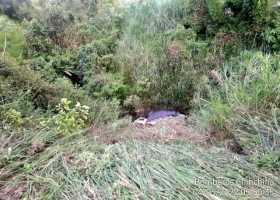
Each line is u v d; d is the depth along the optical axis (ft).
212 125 11.26
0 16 17.65
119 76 14.90
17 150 9.26
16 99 11.21
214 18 15.85
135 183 8.35
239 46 15.19
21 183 8.46
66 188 8.30
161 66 14.82
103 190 8.16
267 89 11.53
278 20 15.03
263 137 10.05
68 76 15.57
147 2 18.31
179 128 11.57
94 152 9.48
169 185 8.27
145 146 9.80
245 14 15.64
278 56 13.83
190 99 14.16
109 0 19.76
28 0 18.98
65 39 16.84
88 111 11.73
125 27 17.65
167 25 17.12
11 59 12.73
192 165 9.07
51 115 11.26
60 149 9.48
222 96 12.66
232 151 10.23
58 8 17.70
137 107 13.96
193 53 15.17
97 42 16.19
